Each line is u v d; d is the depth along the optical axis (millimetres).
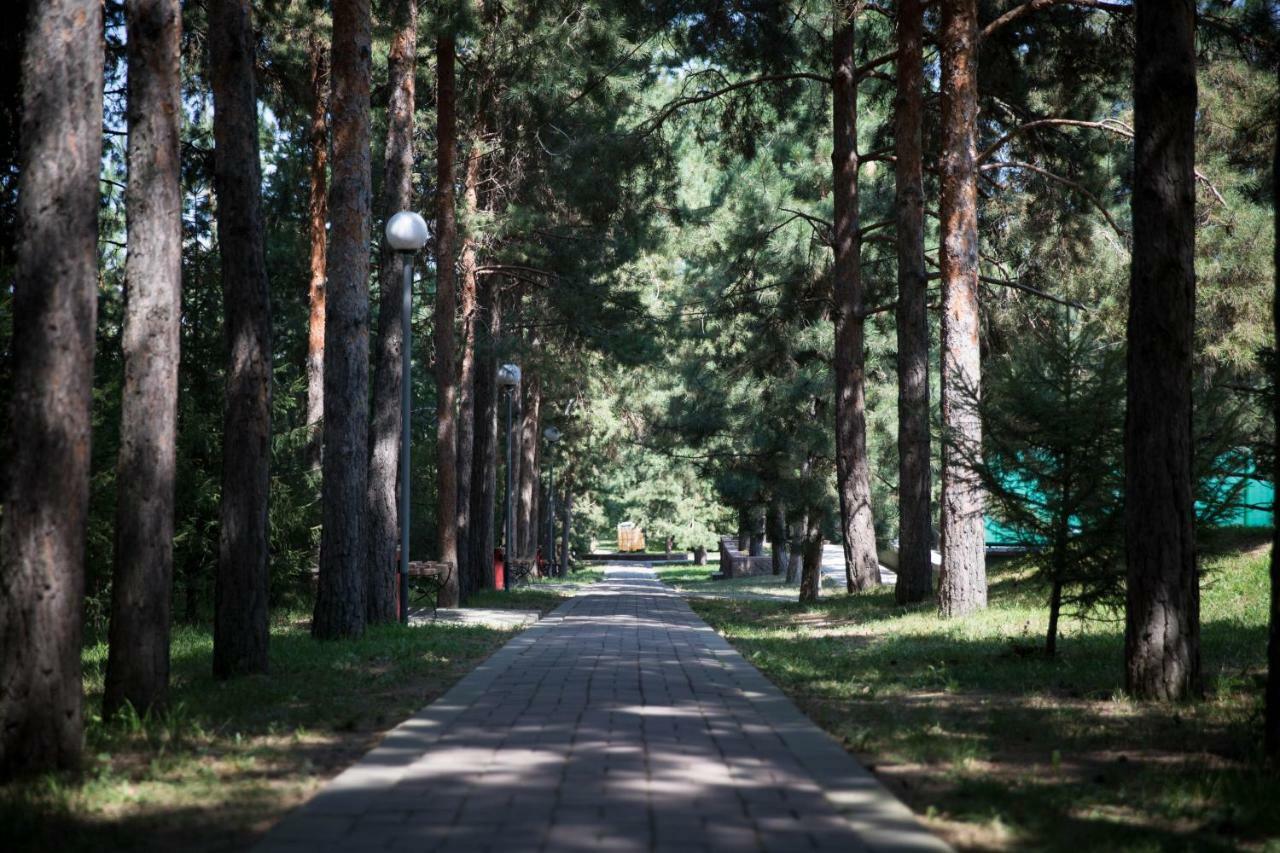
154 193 9203
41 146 7223
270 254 32844
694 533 73688
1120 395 12242
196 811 5957
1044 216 25578
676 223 29641
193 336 21953
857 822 5508
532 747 7391
